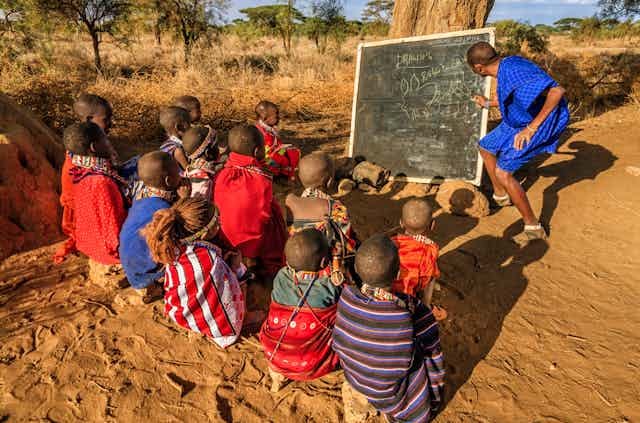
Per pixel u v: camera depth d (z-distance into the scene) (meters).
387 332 2.16
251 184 3.38
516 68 3.53
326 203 2.91
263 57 15.53
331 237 2.75
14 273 3.68
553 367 2.72
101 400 2.56
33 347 2.92
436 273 2.86
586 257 3.75
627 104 7.84
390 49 5.25
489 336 3.01
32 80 7.00
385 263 2.13
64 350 2.90
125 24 14.59
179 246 2.62
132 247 2.96
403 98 5.22
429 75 5.02
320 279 2.46
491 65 3.75
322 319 2.47
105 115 3.79
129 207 3.38
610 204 4.34
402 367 2.17
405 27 6.49
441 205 4.68
